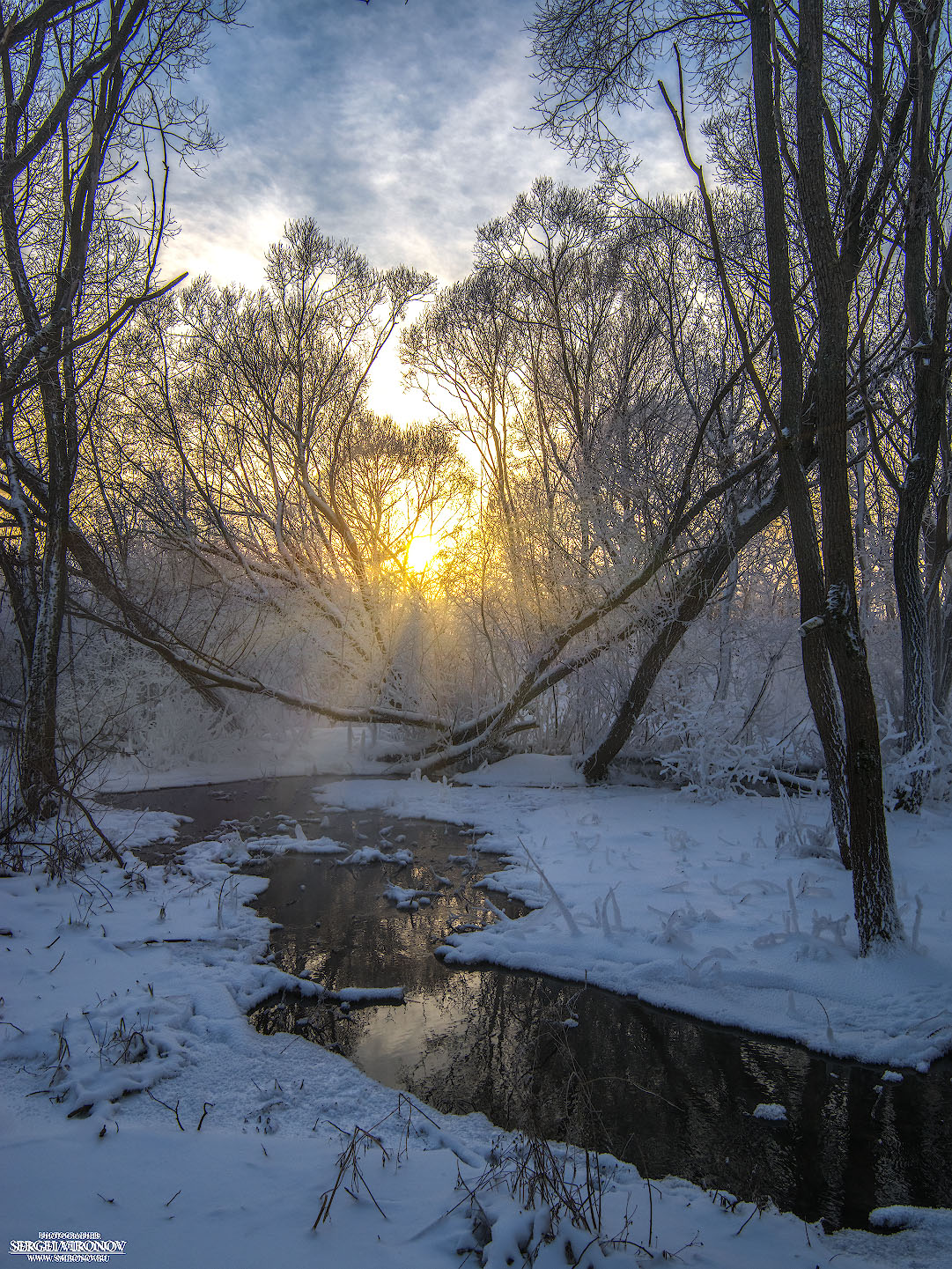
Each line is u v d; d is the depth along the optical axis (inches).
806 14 175.2
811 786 359.9
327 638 450.9
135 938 197.0
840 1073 147.2
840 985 170.1
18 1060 135.6
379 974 190.4
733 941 193.8
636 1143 126.3
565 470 434.3
